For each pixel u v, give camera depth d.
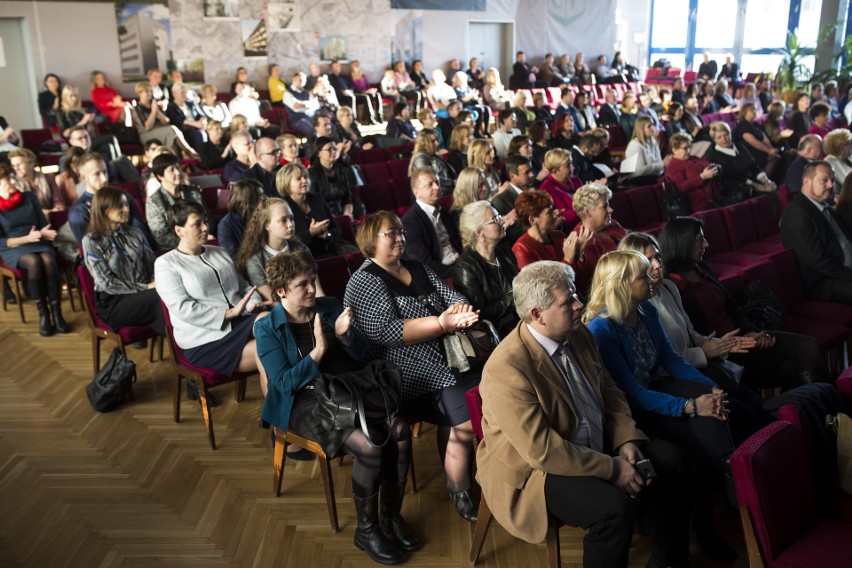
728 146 6.98
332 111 13.04
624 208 5.81
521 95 10.70
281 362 2.81
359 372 2.73
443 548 2.70
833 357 3.89
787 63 15.99
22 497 3.04
